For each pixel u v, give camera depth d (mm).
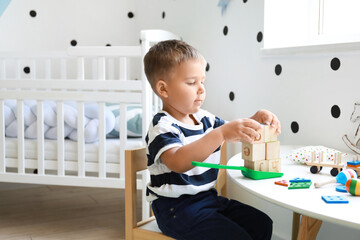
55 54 2529
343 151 1429
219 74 2129
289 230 1692
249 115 1910
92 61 2652
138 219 2209
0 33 2664
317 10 1731
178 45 1097
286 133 1701
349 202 834
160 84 1093
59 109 1979
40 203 2455
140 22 2891
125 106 1923
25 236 1966
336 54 1453
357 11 1577
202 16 2248
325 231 1549
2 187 2736
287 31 1809
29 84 2010
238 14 1947
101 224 2131
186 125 1116
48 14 2770
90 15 2844
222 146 1562
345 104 1430
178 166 972
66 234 1996
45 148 2049
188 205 1075
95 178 1986
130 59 2902
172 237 1093
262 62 1805
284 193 896
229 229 1018
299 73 1615
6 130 2117
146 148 1228
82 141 1976
